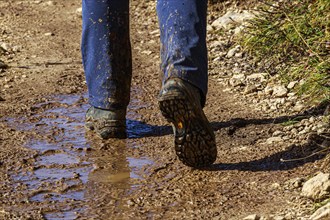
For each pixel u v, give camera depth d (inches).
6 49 310.5
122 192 173.0
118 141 205.8
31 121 223.0
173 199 168.2
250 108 229.0
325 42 241.0
